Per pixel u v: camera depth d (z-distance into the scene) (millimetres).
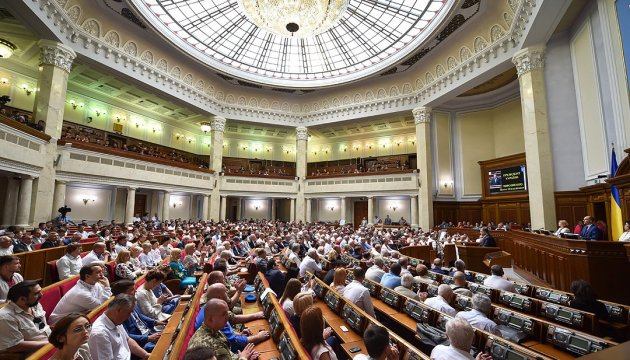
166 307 4562
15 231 8328
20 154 10203
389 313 4074
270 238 11484
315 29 15664
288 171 28188
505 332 3350
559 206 10508
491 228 15188
